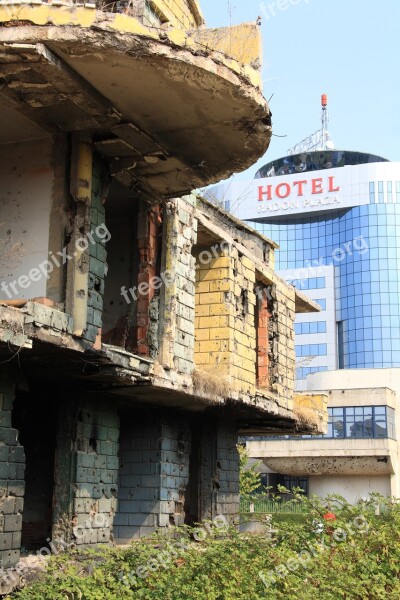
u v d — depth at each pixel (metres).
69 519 13.61
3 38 10.46
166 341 14.94
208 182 14.70
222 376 17.61
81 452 14.09
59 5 10.62
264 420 21.38
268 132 13.05
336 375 46.50
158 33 10.93
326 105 81.62
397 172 75.75
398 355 73.62
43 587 10.70
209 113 12.45
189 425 18.78
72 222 12.55
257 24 14.54
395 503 14.57
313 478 45.94
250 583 10.80
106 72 11.27
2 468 11.70
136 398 15.82
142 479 17.17
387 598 10.81
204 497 19.19
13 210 12.88
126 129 12.62
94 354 12.42
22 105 11.90
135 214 15.91
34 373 13.34
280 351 21.61
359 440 43.50
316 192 76.81
